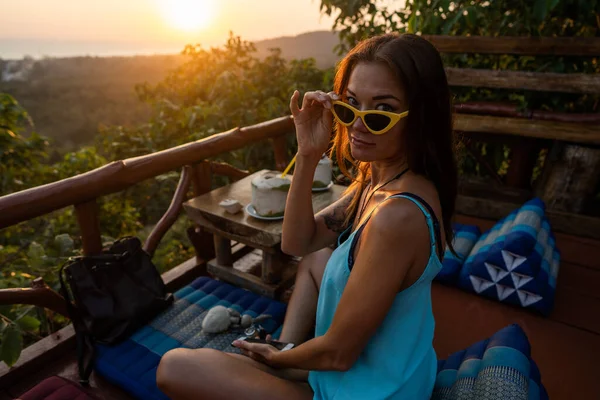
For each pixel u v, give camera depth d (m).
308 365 0.97
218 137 2.52
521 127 2.99
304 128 1.18
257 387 1.02
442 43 3.17
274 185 1.89
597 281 2.43
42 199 1.59
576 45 2.75
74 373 1.77
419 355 1.04
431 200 0.87
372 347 0.97
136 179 1.97
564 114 2.88
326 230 1.35
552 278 2.18
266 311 1.91
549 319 2.08
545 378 1.74
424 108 0.83
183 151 2.25
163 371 1.07
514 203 3.25
